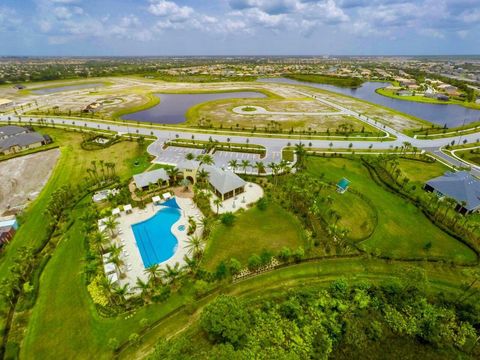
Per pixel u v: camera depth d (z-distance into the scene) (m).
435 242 64.25
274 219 72.75
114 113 184.25
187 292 51.44
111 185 88.00
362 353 42.97
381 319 46.97
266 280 54.41
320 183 85.94
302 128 153.00
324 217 72.50
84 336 43.81
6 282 49.78
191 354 40.22
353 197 82.06
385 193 84.94
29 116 172.38
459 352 43.03
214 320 40.69
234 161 93.56
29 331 44.69
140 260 59.91
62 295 50.69
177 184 90.62
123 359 40.56
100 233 58.69
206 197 80.31
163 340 40.59
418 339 44.94
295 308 46.06
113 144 124.38
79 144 124.62
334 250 61.47
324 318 45.72
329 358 42.28
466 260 58.94
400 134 143.38
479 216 73.31
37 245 62.75
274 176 94.62
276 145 126.19
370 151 119.88
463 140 133.50
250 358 39.56
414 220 71.94
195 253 60.62
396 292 50.16
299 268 57.22
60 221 70.88
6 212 76.62
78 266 56.88
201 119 169.38
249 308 47.75
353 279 54.38
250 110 193.25
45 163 105.81
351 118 173.62
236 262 54.28
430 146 126.62
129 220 72.56
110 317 46.62
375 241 64.12
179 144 124.75
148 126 154.50
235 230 68.50
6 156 110.69
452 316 46.56
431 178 94.81
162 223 71.88
